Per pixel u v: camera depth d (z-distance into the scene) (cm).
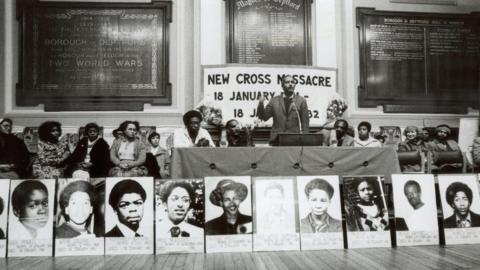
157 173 525
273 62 560
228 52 555
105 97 538
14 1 541
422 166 558
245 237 335
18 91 531
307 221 342
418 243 352
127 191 339
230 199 340
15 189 338
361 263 289
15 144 518
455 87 586
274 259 305
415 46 584
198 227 334
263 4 566
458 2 594
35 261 309
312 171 358
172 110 540
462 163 562
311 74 557
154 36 550
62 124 528
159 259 310
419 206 358
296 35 567
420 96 579
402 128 569
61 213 334
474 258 302
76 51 543
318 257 310
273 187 346
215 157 351
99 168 521
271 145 427
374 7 580
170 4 552
